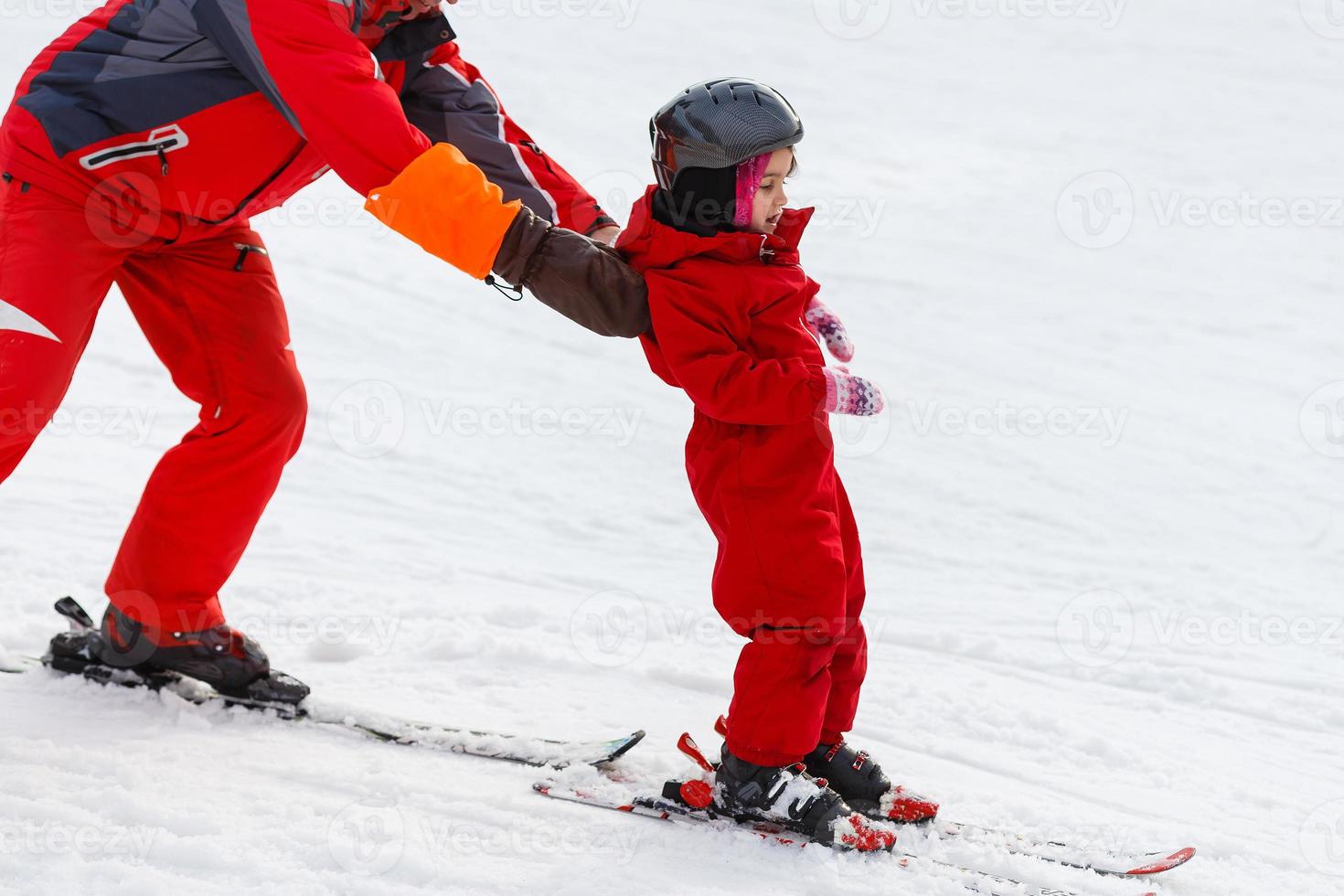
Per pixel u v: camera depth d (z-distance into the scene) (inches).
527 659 282.8
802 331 200.2
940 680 290.8
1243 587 382.6
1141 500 470.6
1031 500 463.8
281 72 188.7
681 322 190.4
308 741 227.8
